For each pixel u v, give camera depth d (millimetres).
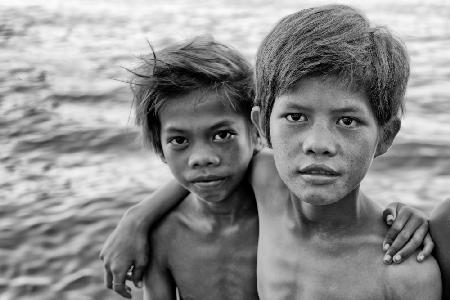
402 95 1354
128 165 4270
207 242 1863
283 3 11586
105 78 6582
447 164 4148
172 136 1690
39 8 11078
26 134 4883
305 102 1269
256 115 1476
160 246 1911
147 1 12391
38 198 3791
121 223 1892
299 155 1297
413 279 1409
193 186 1721
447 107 5375
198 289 1906
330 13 1324
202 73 1642
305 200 1312
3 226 3480
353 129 1271
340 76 1245
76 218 3535
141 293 2750
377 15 9930
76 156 4461
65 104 5664
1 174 4156
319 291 1505
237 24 9703
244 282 1856
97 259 3182
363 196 1506
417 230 1456
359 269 1466
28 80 6492
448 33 8562
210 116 1652
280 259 1591
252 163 1775
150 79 1661
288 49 1306
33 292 2973
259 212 1716
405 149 4383
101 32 9312
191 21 10125
